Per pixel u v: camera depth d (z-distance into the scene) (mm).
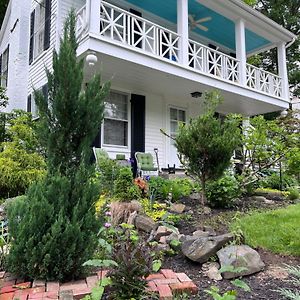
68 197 2400
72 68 2502
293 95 19266
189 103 9406
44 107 2508
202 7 8578
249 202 5230
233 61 9117
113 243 2598
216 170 4250
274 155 5707
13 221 2332
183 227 3670
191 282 2170
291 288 2205
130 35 6941
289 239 3100
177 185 5133
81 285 2117
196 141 4223
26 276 2225
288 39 10258
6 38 11625
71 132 2484
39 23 8414
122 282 1901
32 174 5160
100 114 2607
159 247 2822
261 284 2297
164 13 8977
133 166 7762
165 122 8797
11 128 6270
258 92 9258
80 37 6004
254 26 9211
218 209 4641
